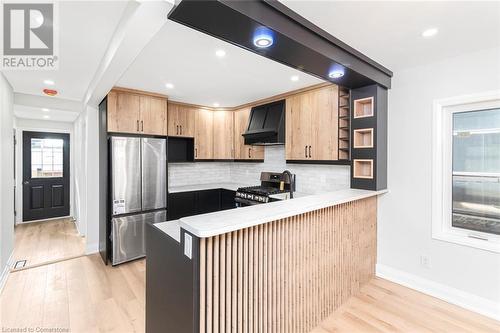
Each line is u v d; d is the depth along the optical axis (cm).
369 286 278
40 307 242
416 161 269
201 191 450
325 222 223
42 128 557
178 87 342
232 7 133
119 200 336
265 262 170
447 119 254
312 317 210
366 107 290
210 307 141
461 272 242
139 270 324
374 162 277
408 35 196
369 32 191
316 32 181
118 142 333
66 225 533
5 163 302
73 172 593
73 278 302
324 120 323
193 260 137
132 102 352
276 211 175
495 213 232
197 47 220
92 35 201
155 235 181
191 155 463
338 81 261
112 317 228
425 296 258
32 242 429
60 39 207
